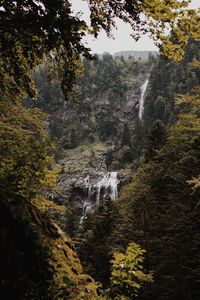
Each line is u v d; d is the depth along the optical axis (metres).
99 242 28.28
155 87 134.88
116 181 92.38
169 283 15.59
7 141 11.08
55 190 14.95
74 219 49.25
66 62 6.95
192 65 16.33
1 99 11.38
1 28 5.79
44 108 168.50
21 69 7.25
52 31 5.82
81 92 172.25
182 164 19.05
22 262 4.44
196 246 15.48
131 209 23.55
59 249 5.42
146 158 31.81
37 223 5.38
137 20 6.10
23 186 10.55
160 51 6.44
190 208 16.78
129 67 193.88
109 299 5.75
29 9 5.62
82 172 104.94
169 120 104.81
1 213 4.63
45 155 10.97
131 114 157.38
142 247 19.19
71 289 4.70
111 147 133.38
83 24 5.77
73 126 158.00
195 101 15.12
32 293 4.20
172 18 5.94
